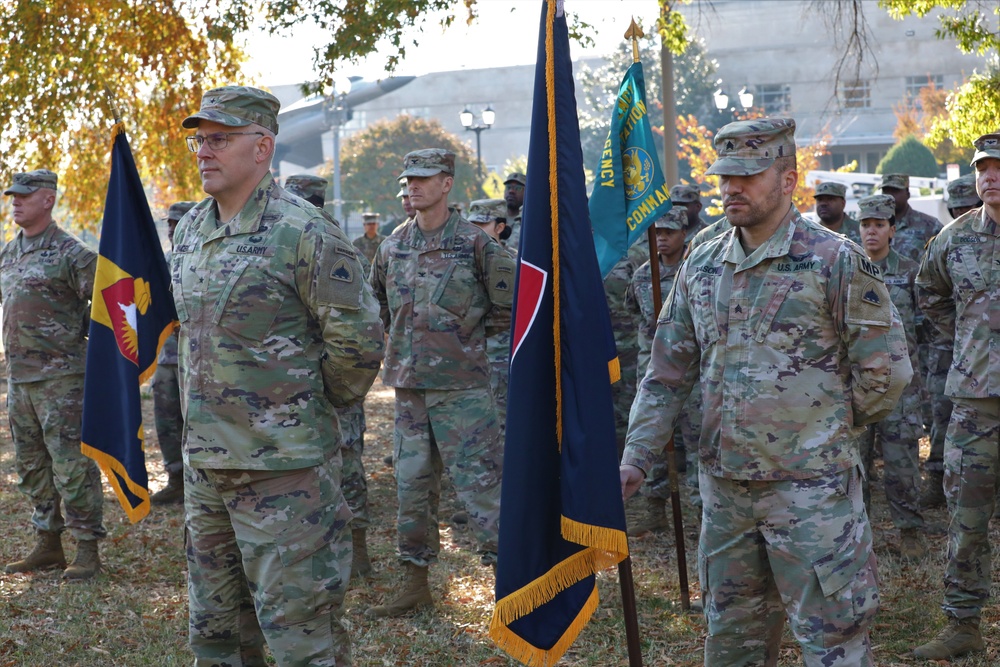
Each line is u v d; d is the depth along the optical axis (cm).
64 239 600
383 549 662
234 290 347
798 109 6975
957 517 464
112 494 824
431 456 547
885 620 512
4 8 1229
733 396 330
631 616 321
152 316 517
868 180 2975
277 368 349
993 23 1862
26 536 694
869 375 319
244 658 401
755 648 344
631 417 359
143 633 507
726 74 7069
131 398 503
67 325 596
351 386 359
